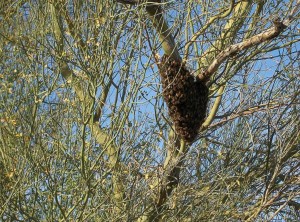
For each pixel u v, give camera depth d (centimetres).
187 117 589
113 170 735
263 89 798
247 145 859
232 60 738
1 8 834
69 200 743
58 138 737
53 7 778
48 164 725
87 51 748
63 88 760
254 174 854
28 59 764
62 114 760
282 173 842
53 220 718
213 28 738
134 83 716
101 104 764
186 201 777
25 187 720
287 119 822
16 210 735
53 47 774
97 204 742
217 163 850
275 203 795
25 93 751
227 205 796
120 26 748
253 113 780
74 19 777
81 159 714
